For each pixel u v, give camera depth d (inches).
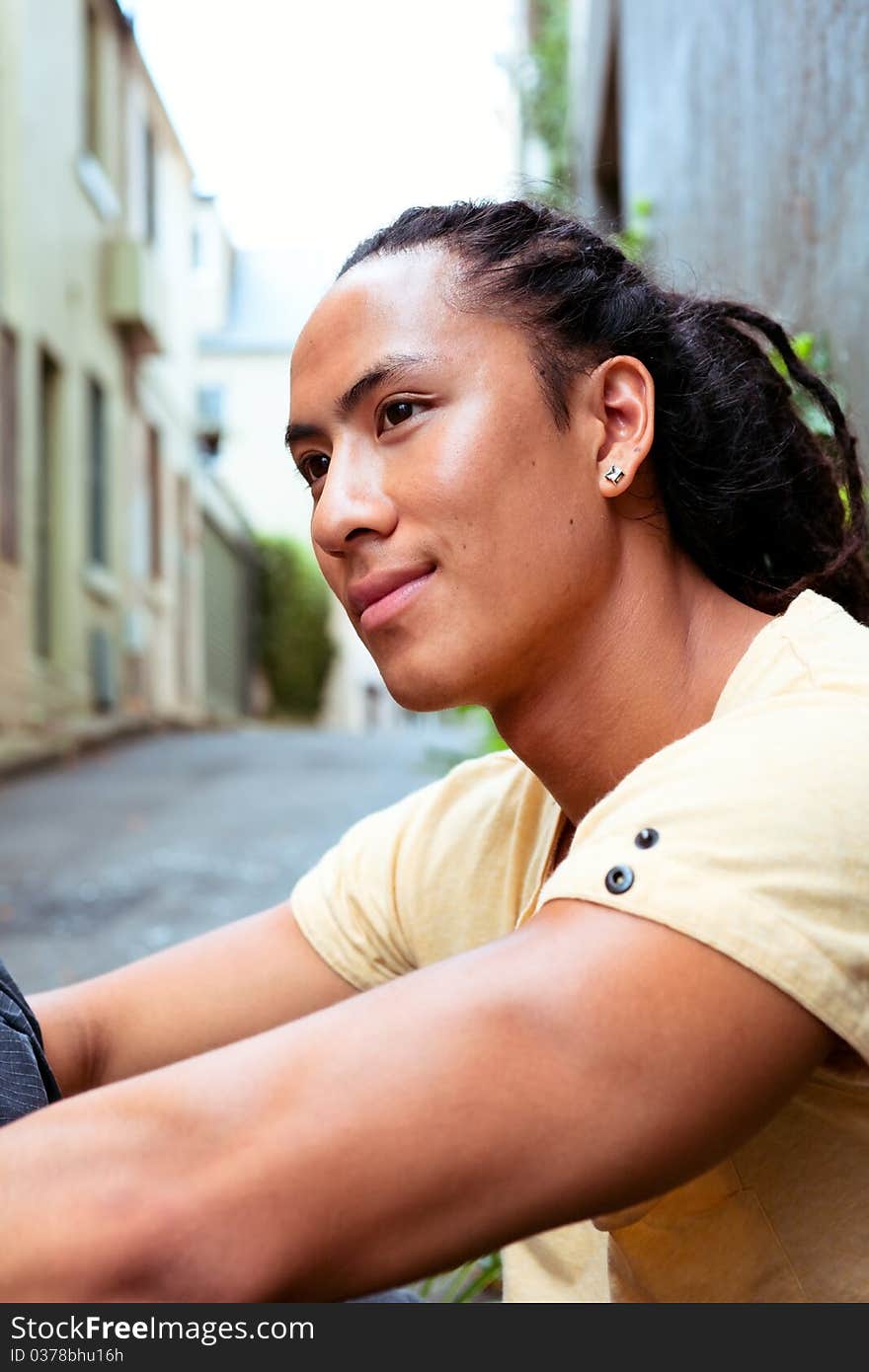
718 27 173.6
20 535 407.5
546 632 40.8
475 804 50.2
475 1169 28.6
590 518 41.4
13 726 393.7
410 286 41.1
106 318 524.4
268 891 200.4
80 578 479.2
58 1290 27.6
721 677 42.4
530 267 41.7
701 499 45.0
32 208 423.8
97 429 526.0
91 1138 28.7
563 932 31.0
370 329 40.8
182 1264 27.7
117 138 543.8
